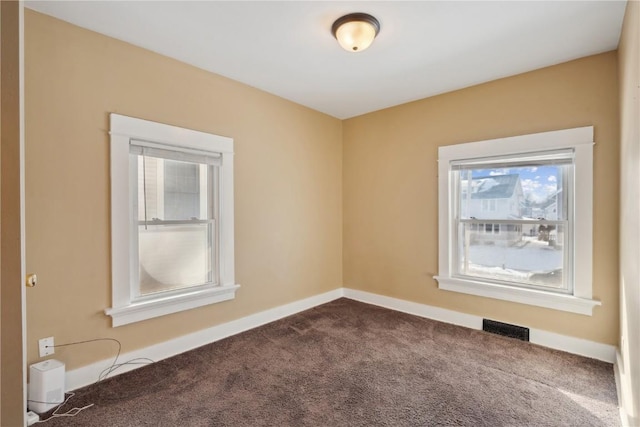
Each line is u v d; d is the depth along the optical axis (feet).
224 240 9.23
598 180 7.75
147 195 7.88
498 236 9.54
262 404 6.07
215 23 6.61
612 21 6.45
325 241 12.76
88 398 6.23
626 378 5.83
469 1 5.87
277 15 6.33
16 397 3.15
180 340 8.29
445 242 10.39
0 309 3.06
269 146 10.55
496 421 5.58
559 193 8.50
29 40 6.06
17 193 3.17
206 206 9.07
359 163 12.90
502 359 7.83
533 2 5.90
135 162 7.66
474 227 10.03
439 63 8.39
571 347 8.18
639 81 4.29
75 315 6.63
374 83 9.70
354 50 6.75
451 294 10.37
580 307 8.02
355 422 5.57
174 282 8.40
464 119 10.02
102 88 6.97
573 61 8.11
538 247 8.86
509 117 9.13
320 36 7.12
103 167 6.99
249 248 9.98
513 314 9.13
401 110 11.58
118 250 7.16
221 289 9.04
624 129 6.31
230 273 9.36
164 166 8.18
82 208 6.70
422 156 11.01
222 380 6.91
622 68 6.64
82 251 6.71
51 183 6.32
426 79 9.42
